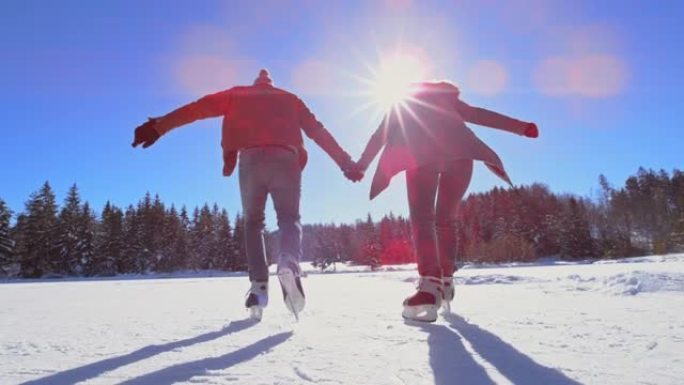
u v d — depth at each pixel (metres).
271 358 1.54
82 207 50.06
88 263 49.16
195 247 60.25
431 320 2.37
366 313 2.88
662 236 60.12
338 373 1.32
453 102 2.95
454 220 2.90
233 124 2.91
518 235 62.09
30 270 46.62
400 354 1.57
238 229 61.50
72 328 2.39
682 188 66.44
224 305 3.92
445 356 1.52
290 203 2.81
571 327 2.08
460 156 2.69
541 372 1.28
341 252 84.94
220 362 1.49
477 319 2.46
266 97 2.94
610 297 3.83
